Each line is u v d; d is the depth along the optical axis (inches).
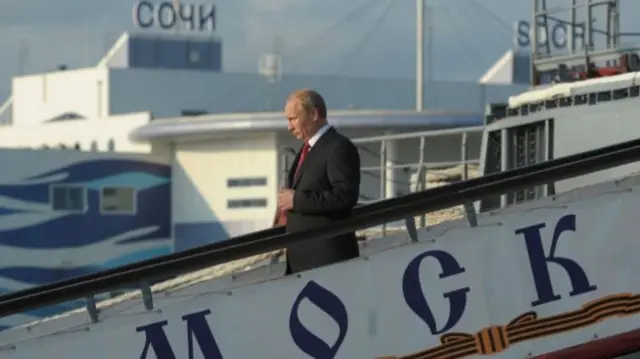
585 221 449.4
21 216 2144.4
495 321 444.8
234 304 444.5
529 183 439.5
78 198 2182.6
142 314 442.9
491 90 3604.8
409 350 444.1
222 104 3430.1
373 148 1860.2
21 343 441.4
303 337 444.8
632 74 673.0
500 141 794.2
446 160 1758.1
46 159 2165.4
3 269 2128.4
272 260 732.7
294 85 3457.2
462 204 443.2
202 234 2198.6
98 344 442.3
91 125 2615.7
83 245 2185.0
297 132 464.4
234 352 443.2
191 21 3713.1
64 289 439.5
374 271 446.0
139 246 2230.6
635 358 448.5
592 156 461.7
